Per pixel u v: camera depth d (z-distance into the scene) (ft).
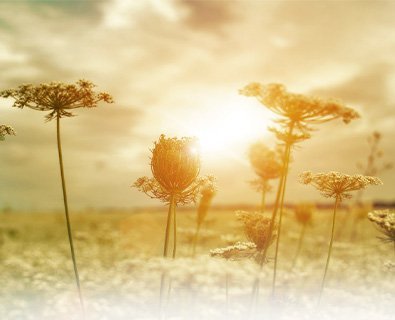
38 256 64.85
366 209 67.72
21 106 23.94
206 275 21.02
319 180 27.30
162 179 24.53
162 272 21.47
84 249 75.31
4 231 112.68
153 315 32.89
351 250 62.85
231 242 36.11
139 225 98.07
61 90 23.63
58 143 24.25
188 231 44.91
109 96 24.77
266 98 21.95
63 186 24.03
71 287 44.62
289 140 22.80
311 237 72.38
